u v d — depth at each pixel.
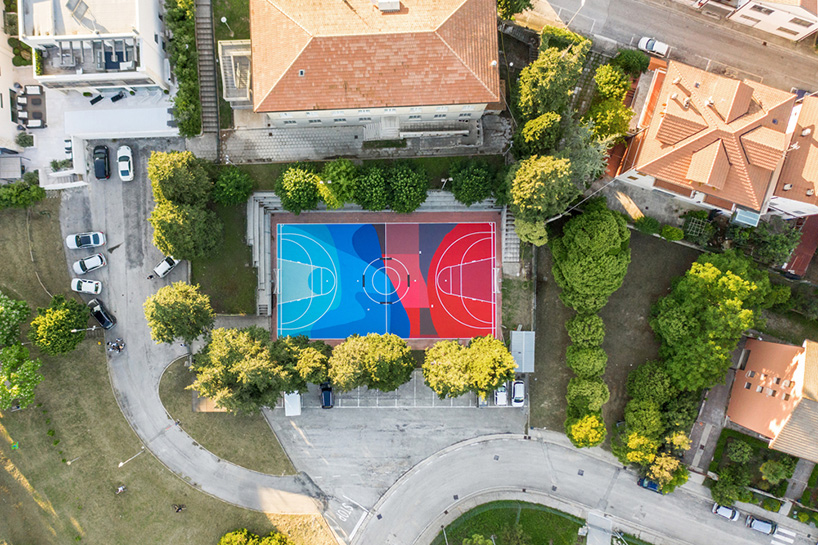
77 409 62.44
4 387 55.56
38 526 62.12
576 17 60.38
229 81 57.84
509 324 63.75
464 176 57.06
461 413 64.06
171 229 54.53
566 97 52.72
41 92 59.72
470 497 64.62
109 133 59.44
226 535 61.50
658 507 64.12
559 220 61.28
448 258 64.44
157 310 53.81
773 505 61.72
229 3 58.50
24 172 60.06
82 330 58.84
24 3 53.28
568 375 63.84
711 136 52.91
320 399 63.50
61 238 61.59
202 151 60.59
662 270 62.47
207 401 63.09
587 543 64.44
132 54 53.25
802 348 54.59
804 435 53.56
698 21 60.22
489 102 53.03
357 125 60.12
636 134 57.53
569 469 64.56
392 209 58.97
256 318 63.53
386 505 64.31
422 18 50.28
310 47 50.00
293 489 64.06
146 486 63.09
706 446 63.56
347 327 64.69
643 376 60.00
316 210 63.84
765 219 60.72
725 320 55.41
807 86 60.06
